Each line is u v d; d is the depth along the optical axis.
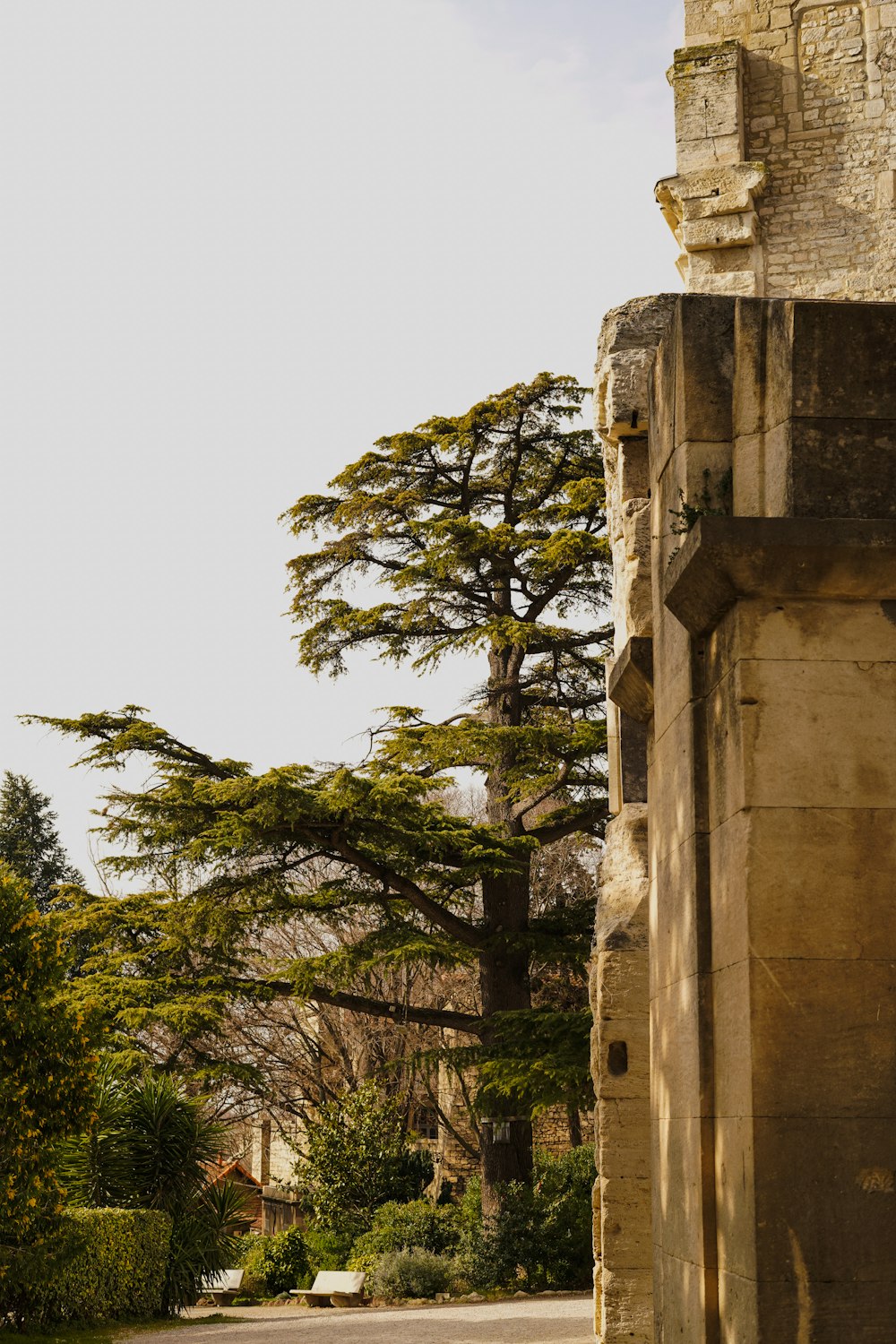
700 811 4.54
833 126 15.70
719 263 15.60
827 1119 3.85
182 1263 16.81
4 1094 12.66
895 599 4.18
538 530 25.22
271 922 22.45
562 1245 19.91
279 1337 13.48
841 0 15.90
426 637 25.41
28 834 44.41
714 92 15.76
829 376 4.29
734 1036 4.11
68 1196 15.39
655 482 5.49
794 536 4.10
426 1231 21.97
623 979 7.03
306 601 25.86
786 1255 3.78
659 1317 5.11
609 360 7.71
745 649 4.15
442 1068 29.94
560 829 23.58
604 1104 6.95
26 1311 14.14
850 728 4.11
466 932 22.59
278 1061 29.67
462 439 25.38
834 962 3.96
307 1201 25.11
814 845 4.04
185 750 22.16
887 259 15.30
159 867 21.86
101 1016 13.59
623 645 7.11
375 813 21.00
